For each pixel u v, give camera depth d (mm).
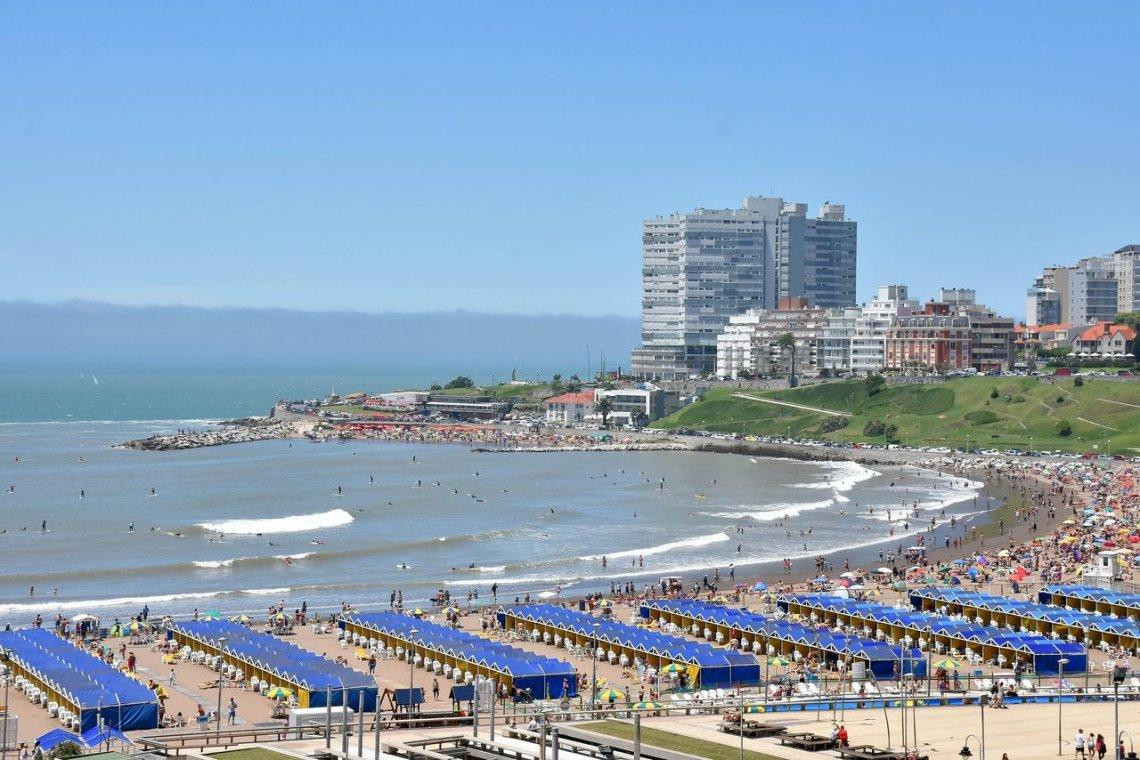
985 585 184250
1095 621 145000
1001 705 112625
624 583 194750
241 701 119812
